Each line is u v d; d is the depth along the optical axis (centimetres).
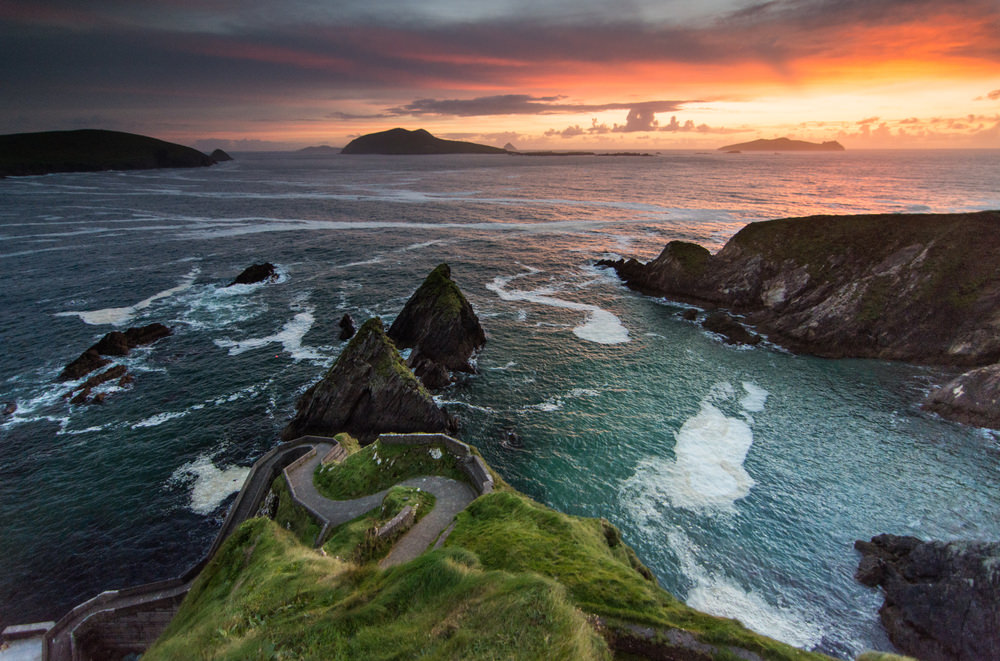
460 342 4878
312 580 1750
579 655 1165
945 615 2150
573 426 3828
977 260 5153
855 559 2644
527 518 2194
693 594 2456
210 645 1468
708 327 5725
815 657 1327
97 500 3138
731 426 3797
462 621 1288
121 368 4594
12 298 6475
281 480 2998
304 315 6034
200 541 2858
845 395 4241
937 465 3334
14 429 3784
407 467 2942
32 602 2500
